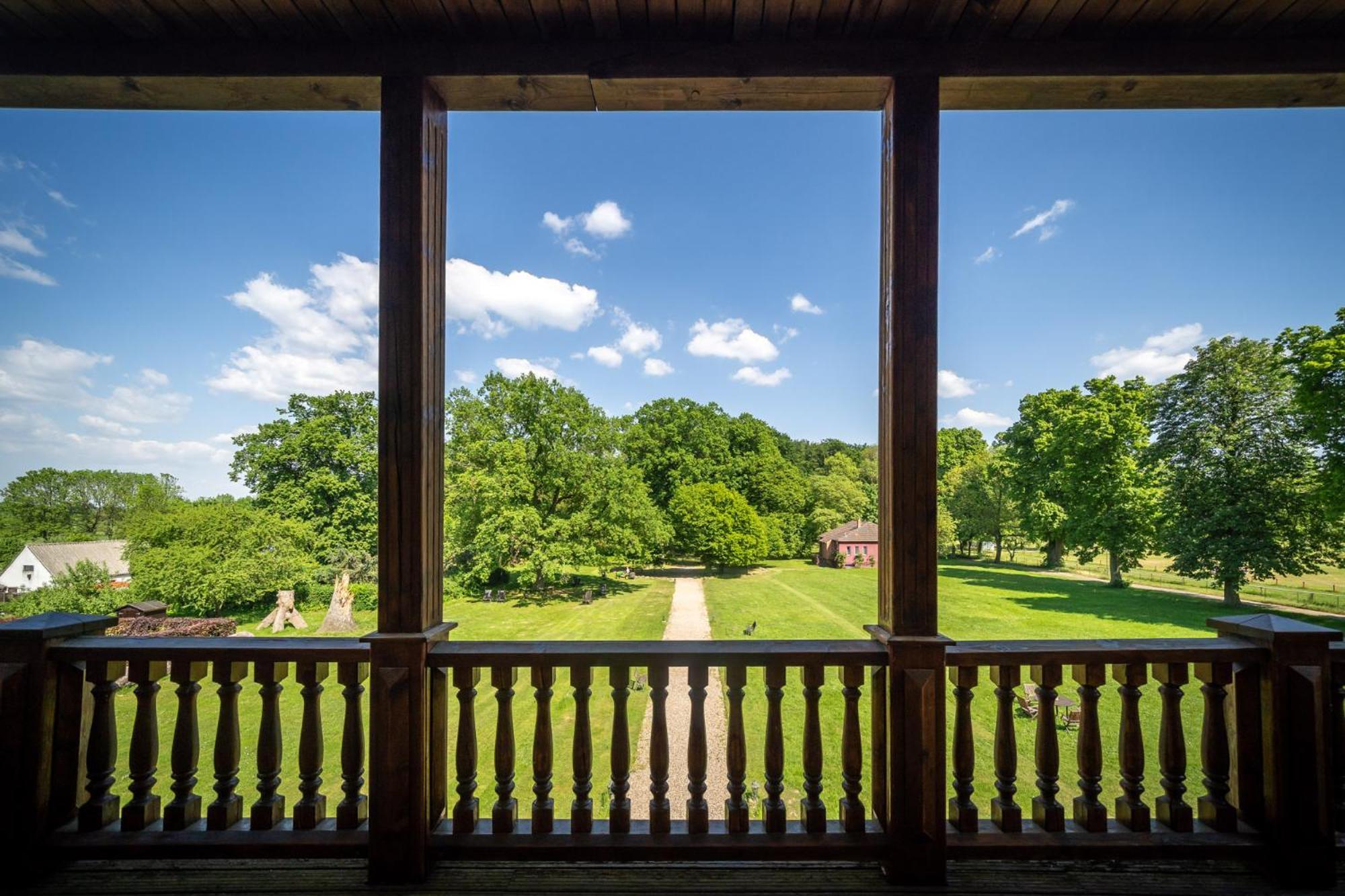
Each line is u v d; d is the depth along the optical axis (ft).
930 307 5.88
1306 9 5.55
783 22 5.75
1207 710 5.96
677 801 18.93
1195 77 5.97
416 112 5.94
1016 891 5.29
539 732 5.83
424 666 5.68
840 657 5.84
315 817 5.85
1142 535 56.18
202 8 5.57
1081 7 5.51
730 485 108.99
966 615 40.11
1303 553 44.57
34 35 5.98
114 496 77.41
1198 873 5.51
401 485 5.85
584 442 69.36
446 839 5.68
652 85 6.10
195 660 5.90
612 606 53.31
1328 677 5.62
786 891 5.29
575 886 5.35
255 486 69.87
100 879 5.45
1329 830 5.42
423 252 5.95
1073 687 24.40
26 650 5.64
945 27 5.80
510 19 5.73
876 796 5.94
